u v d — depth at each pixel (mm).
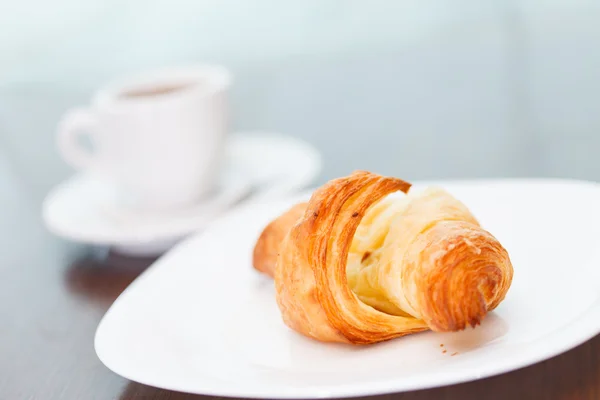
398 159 652
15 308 542
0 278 580
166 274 500
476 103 721
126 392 451
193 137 620
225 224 535
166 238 582
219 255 512
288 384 399
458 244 416
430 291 412
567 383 402
